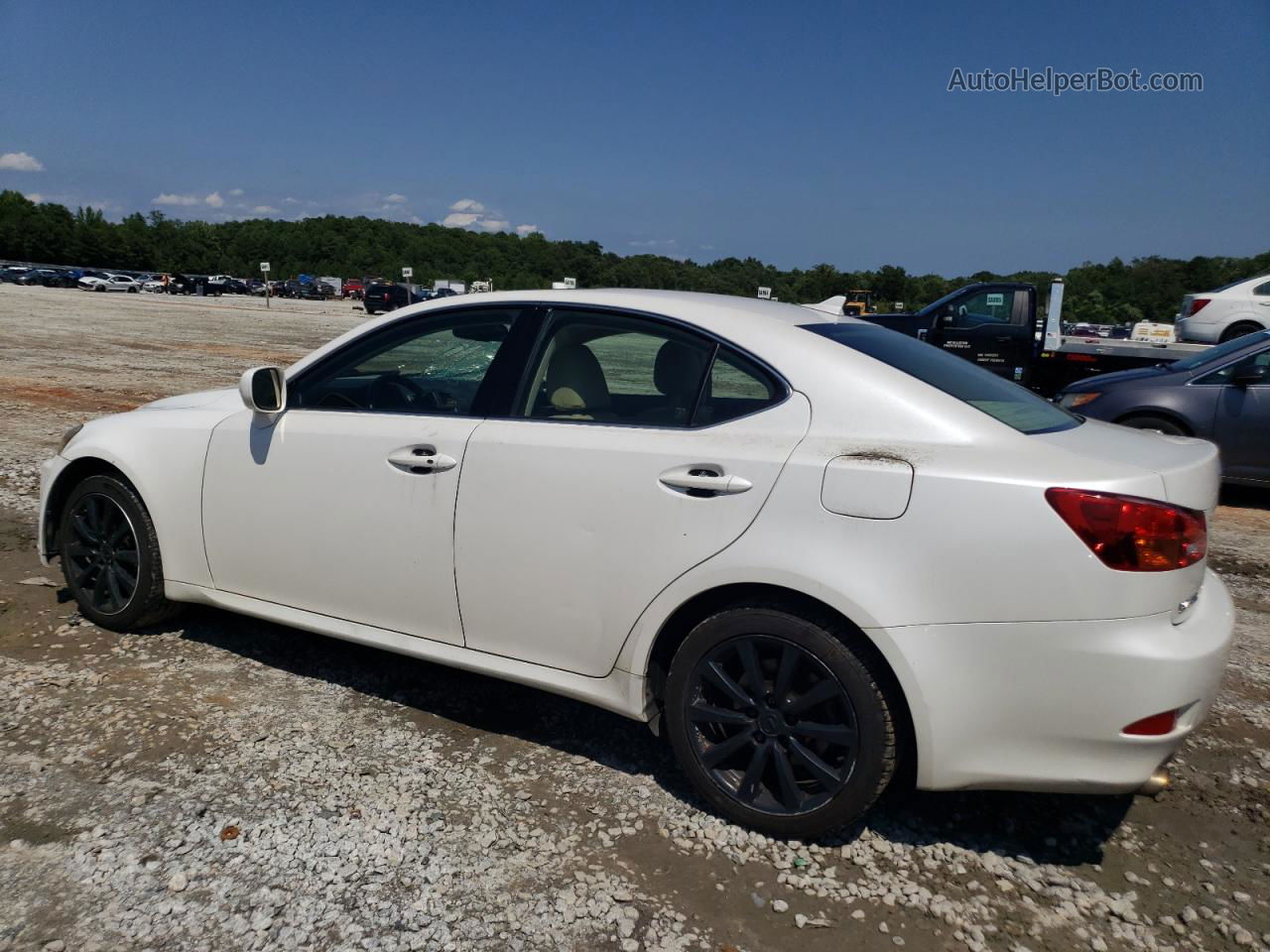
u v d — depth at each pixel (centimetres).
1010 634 243
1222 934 243
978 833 286
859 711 259
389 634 340
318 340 2384
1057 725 244
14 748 304
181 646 396
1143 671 236
